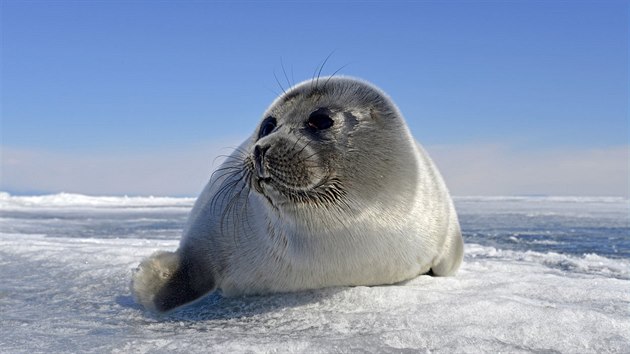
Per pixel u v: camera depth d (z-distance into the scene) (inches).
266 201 154.9
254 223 172.9
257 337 133.8
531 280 198.2
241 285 179.6
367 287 170.6
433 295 163.6
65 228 550.3
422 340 125.6
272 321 151.3
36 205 1213.7
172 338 133.7
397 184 161.6
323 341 127.1
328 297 167.8
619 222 617.9
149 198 1680.6
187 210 1011.9
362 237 161.3
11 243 313.9
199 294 176.9
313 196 148.5
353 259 165.6
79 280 213.9
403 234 169.9
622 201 1507.1
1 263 252.7
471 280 193.9
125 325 150.9
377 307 157.2
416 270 188.4
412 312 149.2
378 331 135.8
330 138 153.7
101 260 253.8
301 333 137.2
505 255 304.5
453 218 208.4
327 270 167.6
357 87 170.2
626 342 124.5
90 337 137.1
